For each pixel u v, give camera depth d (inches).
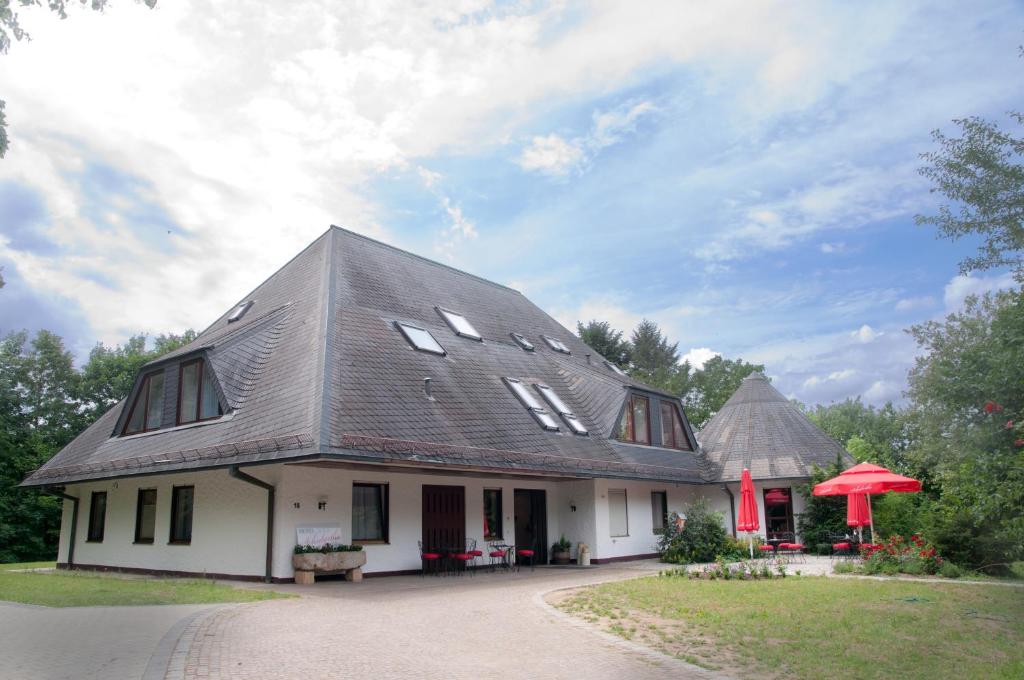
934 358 470.3
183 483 698.8
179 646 303.7
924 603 452.1
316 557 577.3
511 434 721.6
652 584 564.1
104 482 819.4
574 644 331.3
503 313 1055.6
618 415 905.5
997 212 395.2
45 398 1492.4
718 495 1061.8
